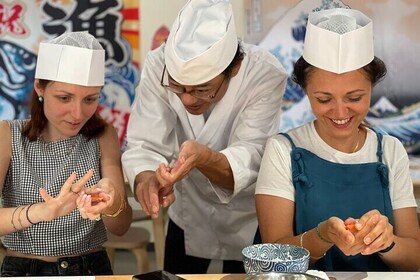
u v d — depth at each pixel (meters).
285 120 3.38
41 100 1.76
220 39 1.64
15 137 1.75
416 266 1.59
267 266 1.32
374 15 3.23
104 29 3.40
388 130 3.31
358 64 1.48
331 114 1.55
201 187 2.07
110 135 1.86
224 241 2.14
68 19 3.39
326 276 1.37
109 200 1.47
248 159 1.85
